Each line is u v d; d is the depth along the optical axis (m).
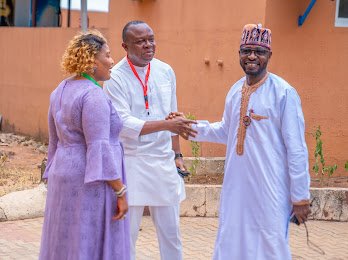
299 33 8.82
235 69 9.13
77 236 4.08
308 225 7.51
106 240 4.13
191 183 8.42
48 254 4.19
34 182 9.12
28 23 15.19
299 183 4.23
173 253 5.11
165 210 5.02
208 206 7.71
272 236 4.32
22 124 13.80
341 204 7.70
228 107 4.59
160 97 5.00
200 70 9.63
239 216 4.42
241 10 8.95
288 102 4.26
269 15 8.60
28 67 13.55
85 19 9.81
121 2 10.84
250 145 4.35
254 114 4.33
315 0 8.70
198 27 9.62
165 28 10.13
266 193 4.31
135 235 5.02
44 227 4.26
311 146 9.12
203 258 6.22
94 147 4.01
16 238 6.71
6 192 8.35
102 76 4.22
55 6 15.50
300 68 8.88
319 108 9.04
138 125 4.71
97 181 4.07
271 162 4.30
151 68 5.01
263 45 4.29
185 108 9.88
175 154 5.34
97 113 4.02
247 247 4.39
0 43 14.52
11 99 14.18
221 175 8.92
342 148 9.16
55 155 4.23
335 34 8.96
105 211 4.12
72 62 4.14
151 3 10.32
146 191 4.92
